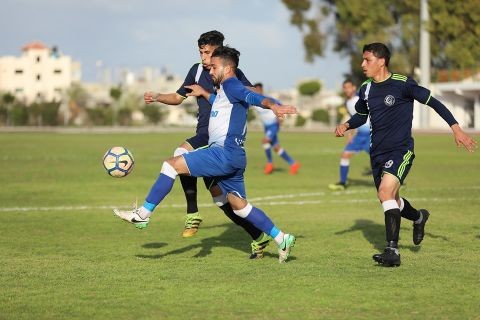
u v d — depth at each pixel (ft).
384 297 22.40
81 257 29.45
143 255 29.89
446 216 41.29
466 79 202.69
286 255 27.78
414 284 24.11
